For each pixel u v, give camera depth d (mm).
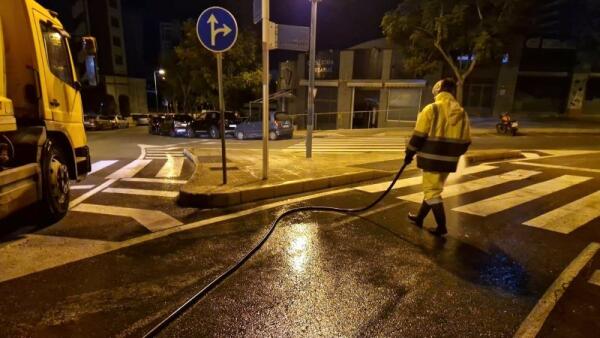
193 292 2969
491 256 3754
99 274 3246
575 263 3596
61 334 2420
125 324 2537
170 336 2424
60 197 4789
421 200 5891
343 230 4473
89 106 49031
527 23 16469
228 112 23344
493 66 23719
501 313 2736
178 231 4348
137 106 55344
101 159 11625
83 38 5953
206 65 26828
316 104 27156
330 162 9133
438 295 2984
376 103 25734
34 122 4492
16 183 3820
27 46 4387
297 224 4660
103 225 4547
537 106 25031
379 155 11258
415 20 18094
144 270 3336
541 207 5543
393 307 2799
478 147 13344
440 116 4062
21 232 4285
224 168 6086
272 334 2459
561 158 10633
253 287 3074
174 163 10484
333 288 3076
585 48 23047
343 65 25469
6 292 2920
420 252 3832
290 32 6191
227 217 4898
